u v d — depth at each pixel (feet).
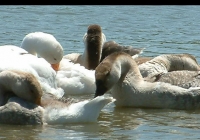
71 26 92.84
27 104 43.14
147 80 51.49
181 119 46.03
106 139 39.58
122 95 49.98
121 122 44.78
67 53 72.38
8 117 42.63
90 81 56.80
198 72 51.57
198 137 40.40
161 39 83.76
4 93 44.34
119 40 81.92
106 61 48.37
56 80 56.08
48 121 42.83
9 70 44.62
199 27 96.58
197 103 49.55
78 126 42.78
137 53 65.00
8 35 81.56
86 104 43.93
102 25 95.35
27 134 40.40
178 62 56.85
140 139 39.81
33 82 43.19
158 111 48.75
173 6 123.54
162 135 40.96
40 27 90.43
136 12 112.88
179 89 49.55
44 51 59.06
